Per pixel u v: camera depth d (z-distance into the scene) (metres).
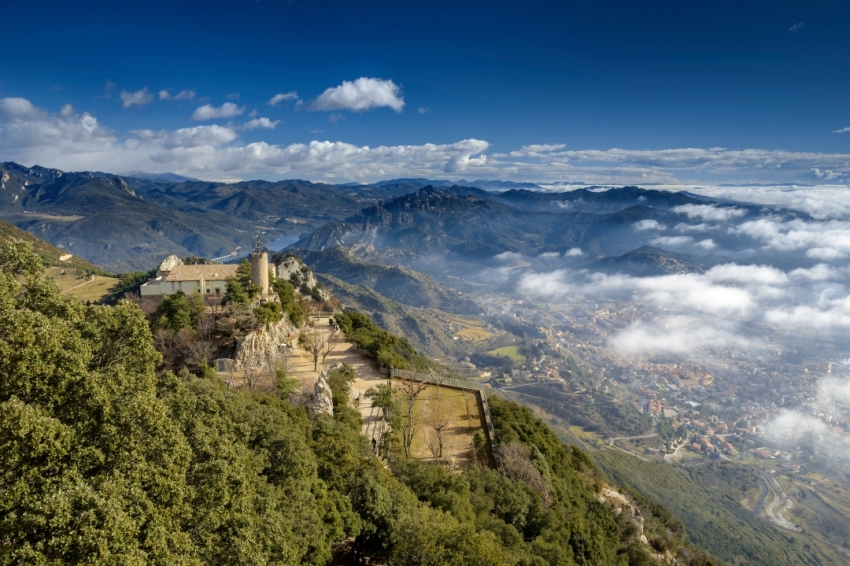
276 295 100.25
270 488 35.31
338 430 52.88
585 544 55.34
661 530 90.94
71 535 20.58
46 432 23.59
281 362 79.81
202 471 30.56
